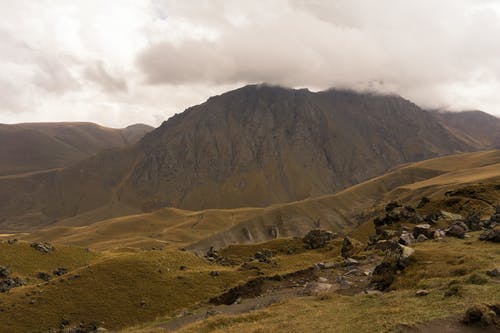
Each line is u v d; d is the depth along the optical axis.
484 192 125.00
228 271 112.44
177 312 68.56
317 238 149.12
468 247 47.66
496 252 43.19
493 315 24.14
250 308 50.84
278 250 147.88
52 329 83.19
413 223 95.75
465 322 24.38
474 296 28.52
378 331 25.31
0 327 83.94
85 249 176.38
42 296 95.69
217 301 68.31
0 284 117.81
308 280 63.91
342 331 27.30
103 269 108.25
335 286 49.16
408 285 38.28
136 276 105.44
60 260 153.88
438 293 31.73
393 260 44.38
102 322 85.81
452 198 121.31
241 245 161.75
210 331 36.12
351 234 152.62
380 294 37.28
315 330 29.11
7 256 140.88
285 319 34.78
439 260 42.03
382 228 97.94
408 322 25.50
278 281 69.44
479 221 72.56
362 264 64.69
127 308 91.25
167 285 101.44
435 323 25.00
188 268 117.62
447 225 78.19
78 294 96.31
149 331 43.62
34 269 139.62
